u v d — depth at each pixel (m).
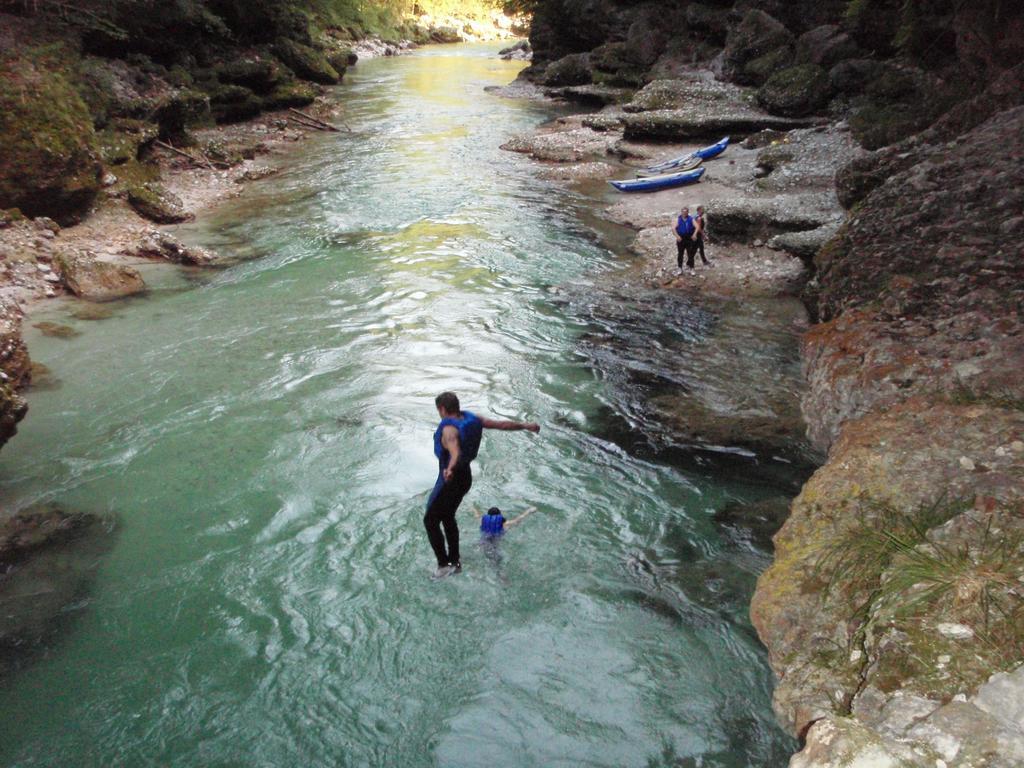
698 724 5.55
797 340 12.06
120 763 5.37
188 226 19.22
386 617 6.66
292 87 35.19
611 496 8.31
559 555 7.40
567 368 11.42
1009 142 11.96
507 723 5.61
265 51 37.53
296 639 6.43
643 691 5.85
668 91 30.70
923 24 21.23
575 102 39.56
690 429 9.63
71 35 24.23
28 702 5.87
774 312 13.21
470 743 5.47
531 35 46.56
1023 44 15.75
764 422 9.67
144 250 16.58
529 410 10.17
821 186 18.95
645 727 5.54
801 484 8.39
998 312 8.45
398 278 15.36
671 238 17.31
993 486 5.77
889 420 7.14
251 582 7.10
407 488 8.45
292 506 8.16
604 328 12.87
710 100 29.83
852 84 26.00
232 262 16.45
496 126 33.72
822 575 5.63
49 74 18.81
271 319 13.25
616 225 19.20
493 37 89.38
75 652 6.34
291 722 5.66
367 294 14.45
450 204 21.28
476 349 12.04
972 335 8.23
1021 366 7.40
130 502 8.29
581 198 21.91
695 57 35.75
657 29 38.00
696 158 24.55
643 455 9.10
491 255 16.88
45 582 7.13
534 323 13.10
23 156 16.66
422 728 5.61
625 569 7.20
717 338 12.33
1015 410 6.76
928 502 5.88
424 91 44.81
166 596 6.94
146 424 9.81
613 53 39.00
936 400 7.29
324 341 12.31
